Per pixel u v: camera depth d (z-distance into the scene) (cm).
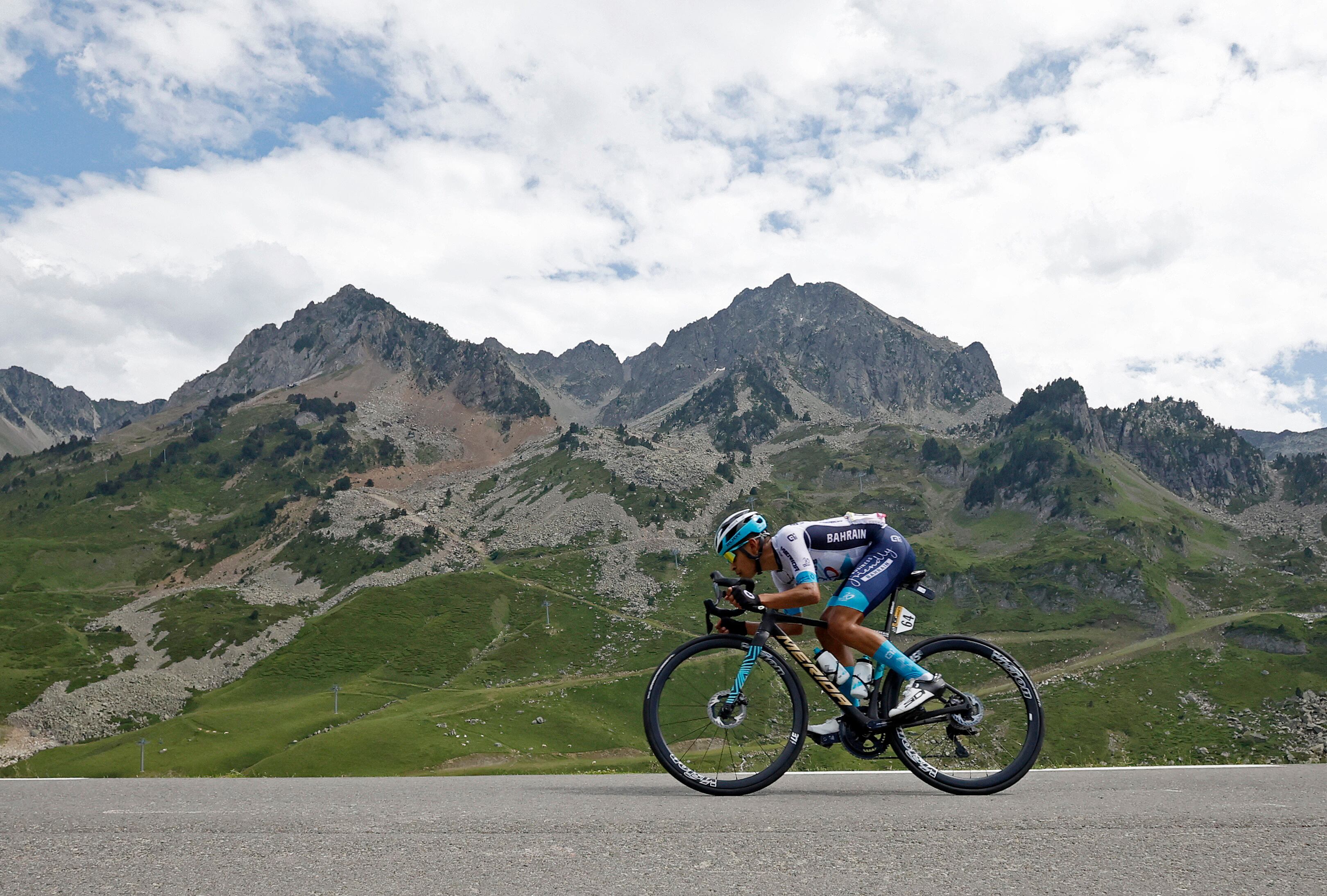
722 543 638
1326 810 454
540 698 19112
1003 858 348
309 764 14950
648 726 589
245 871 327
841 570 627
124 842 377
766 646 605
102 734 19050
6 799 545
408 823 420
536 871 327
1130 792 574
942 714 593
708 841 376
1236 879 317
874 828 404
